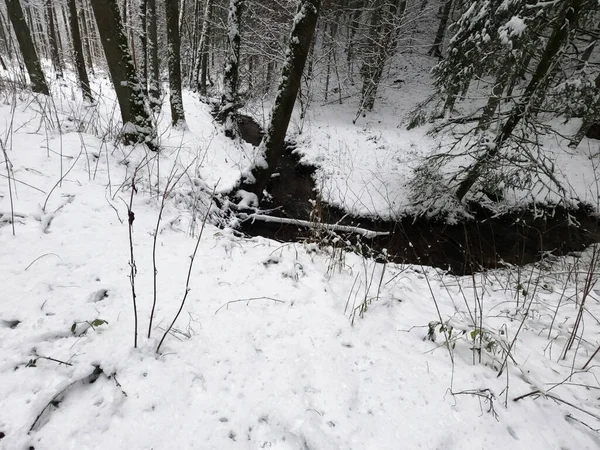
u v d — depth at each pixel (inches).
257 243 141.9
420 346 88.0
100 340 72.9
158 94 411.5
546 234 285.3
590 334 103.6
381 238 255.4
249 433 59.2
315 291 107.1
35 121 201.8
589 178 363.9
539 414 69.9
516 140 228.1
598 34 203.0
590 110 207.3
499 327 104.0
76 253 103.4
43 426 55.7
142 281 97.2
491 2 215.3
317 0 197.6
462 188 289.0
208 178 245.8
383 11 514.0
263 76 608.1
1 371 62.7
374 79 544.7
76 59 348.2
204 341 78.5
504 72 217.9
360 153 398.0
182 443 55.9
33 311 78.0
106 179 158.7
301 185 340.2
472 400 71.3
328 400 67.4
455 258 241.4
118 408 60.1
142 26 413.1
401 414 66.2
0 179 130.0
